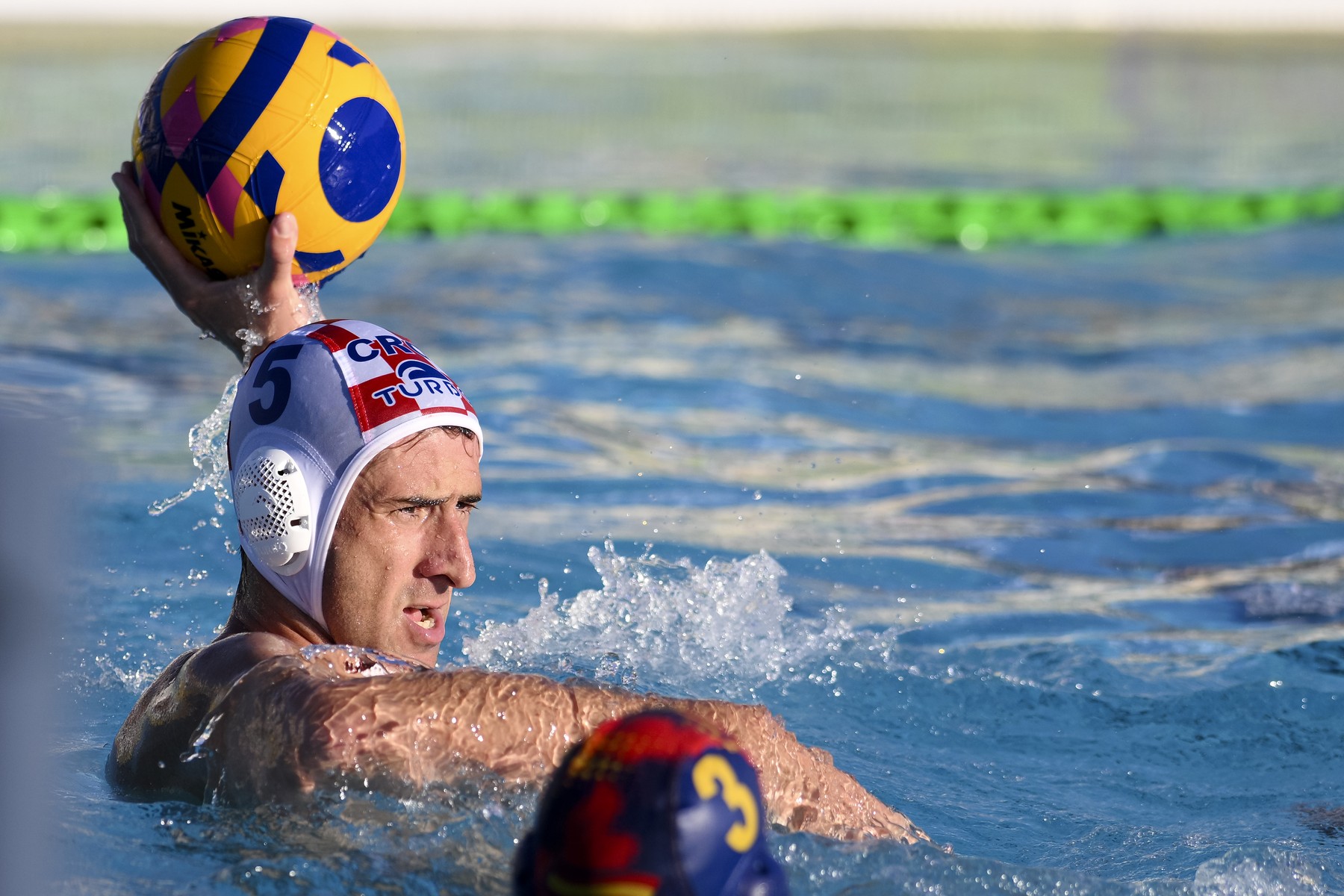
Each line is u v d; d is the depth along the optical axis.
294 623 7.43
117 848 6.47
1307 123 65.69
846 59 97.75
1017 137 59.56
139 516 14.09
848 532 15.77
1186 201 42.56
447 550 7.30
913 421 21.14
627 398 21.41
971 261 34.66
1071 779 9.13
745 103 71.69
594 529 15.02
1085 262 35.09
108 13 100.06
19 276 28.97
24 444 4.14
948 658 11.53
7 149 46.03
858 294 30.33
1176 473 18.75
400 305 27.28
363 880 6.07
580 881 3.83
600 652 10.30
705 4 116.44
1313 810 8.69
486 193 41.66
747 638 11.04
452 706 6.36
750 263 32.84
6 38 87.69
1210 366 24.92
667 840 3.82
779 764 6.55
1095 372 24.42
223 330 8.59
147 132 8.48
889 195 43.44
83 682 9.56
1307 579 14.53
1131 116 68.75
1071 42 110.19
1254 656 11.83
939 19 119.56
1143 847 7.84
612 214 38.84
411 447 7.16
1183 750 9.74
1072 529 16.31
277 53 8.52
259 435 7.29
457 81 78.31
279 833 6.34
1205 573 14.73
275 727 6.45
